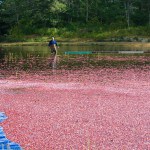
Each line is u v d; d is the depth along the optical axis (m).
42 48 53.97
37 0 79.19
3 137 9.90
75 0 82.62
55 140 9.63
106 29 77.31
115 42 66.12
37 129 10.64
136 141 9.54
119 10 83.38
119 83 18.77
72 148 9.03
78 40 70.56
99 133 10.21
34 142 9.48
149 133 10.19
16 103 14.13
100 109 13.00
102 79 20.25
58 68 26.03
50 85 18.25
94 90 16.78
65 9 80.50
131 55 37.94
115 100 14.53
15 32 77.50
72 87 17.62
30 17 80.81
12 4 80.06
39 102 14.28
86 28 78.06
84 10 82.44
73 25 79.44
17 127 10.85
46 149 8.98
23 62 31.28
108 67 26.45
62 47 53.97
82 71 24.06
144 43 62.56
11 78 20.88
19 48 54.34
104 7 84.06
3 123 11.30
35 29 78.12
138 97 15.10
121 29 75.81
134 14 81.88
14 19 79.88
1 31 79.62
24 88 17.44
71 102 14.21
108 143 9.38
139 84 18.42
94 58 34.66
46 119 11.73
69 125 11.01
